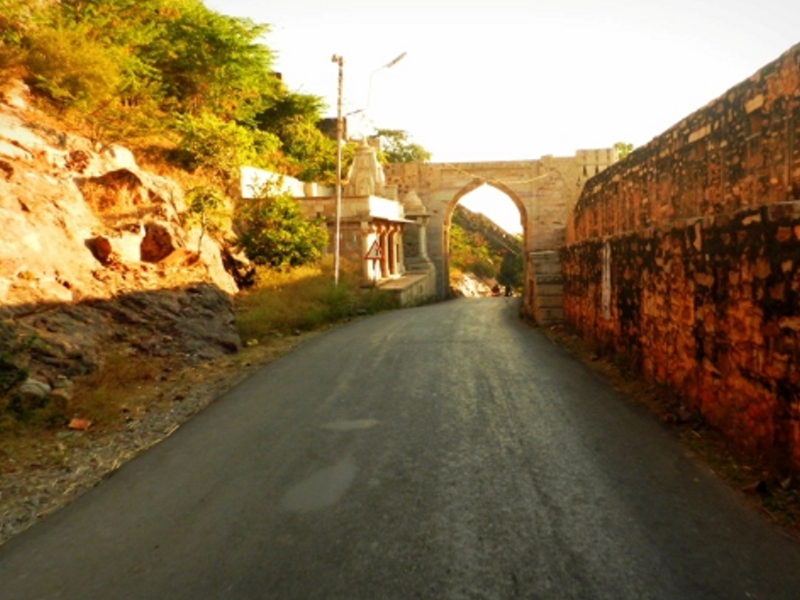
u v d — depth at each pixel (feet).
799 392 12.05
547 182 97.96
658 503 12.29
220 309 34.40
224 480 14.48
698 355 17.28
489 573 9.98
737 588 9.32
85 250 31.22
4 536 12.23
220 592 9.79
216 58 64.95
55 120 40.98
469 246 146.41
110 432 18.22
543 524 11.58
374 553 10.77
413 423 18.20
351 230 64.23
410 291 67.21
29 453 16.37
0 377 19.13
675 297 19.07
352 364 27.35
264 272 49.83
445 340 33.91
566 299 38.09
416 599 9.34
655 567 9.98
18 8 43.09
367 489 13.56
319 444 16.66
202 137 54.24
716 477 13.46
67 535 12.04
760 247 13.50
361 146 82.12
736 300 14.76
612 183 32.19
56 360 21.75
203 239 42.78
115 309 27.99
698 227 17.10
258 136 74.79
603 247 28.14
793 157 15.56
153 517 12.67
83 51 44.34
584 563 10.16
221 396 22.30
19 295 24.13
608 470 14.08
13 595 10.02
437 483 13.70
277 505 12.96
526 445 15.94
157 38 60.34
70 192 33.76
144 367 24.32
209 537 11.68
